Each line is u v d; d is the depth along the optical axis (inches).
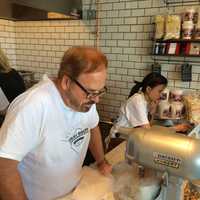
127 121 70.4
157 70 96.1
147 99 72.5
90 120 38.1
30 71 133.0
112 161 42.3
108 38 107.0
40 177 34.3
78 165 37.3
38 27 124.0
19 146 28.3
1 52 71.2
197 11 81.4
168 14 90.2
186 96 88.2
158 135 23.5
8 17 97.3
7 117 29.5
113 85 110.4
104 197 31.1
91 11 106.4
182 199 24.4
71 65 28.8
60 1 87.1
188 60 91.7
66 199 32.4
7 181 27.9
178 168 21.9
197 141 22.3
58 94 31.5
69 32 115.4
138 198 26.3
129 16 99.8
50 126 31.3
